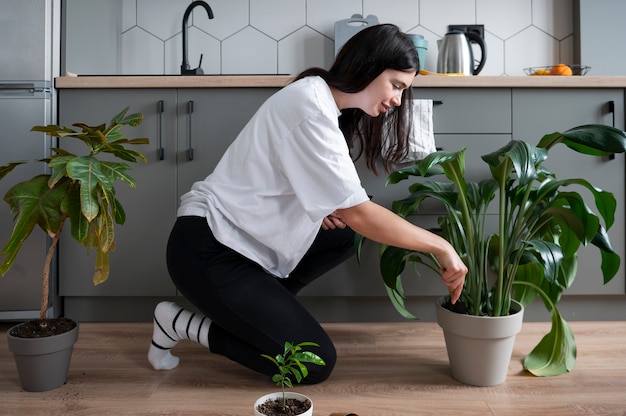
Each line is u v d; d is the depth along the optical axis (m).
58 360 1.45
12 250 1.39
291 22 2.59
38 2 1.93
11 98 1.93
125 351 1.75
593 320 2.06
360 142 1.80
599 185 2.00
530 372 1.55
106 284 2.00
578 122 1.99
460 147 1.99
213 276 1.41
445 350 1.76
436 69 2.57
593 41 2.49
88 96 1.98
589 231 1.38
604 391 1.43
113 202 1.42
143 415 1.30
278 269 1.55
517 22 2.58
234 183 1.43
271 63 2.59
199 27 2.59
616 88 1.98
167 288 2.01
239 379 1.53
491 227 2.02
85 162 1.36
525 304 1.83
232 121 1.99
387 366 1.62
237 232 1.44
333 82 1.35
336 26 2.51
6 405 1.36
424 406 1.35
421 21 2.58
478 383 1.47
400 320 2.08
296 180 1.30
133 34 2.58
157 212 2.00
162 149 1.99
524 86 1.97
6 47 1.92
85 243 1.47
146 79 1.95
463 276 1.33
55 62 1.98
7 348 1.78
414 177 1.98
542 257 1.36
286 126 1.31
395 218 1.29
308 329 1.44
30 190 1.41
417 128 1.93
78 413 1.31
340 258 1.75
